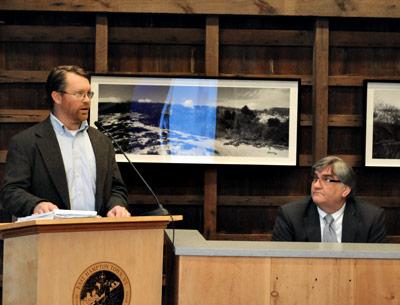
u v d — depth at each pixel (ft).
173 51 18.12
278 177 18.12
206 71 17.80
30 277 7.95
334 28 18.15
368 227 12.84
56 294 7.90
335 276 8.91
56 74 11.54
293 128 17.94
